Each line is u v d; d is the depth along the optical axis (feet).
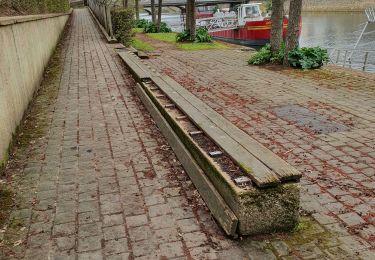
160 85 24.76
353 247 11.22
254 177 11.23
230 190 11.46
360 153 18.69
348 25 161.38
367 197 14.35
